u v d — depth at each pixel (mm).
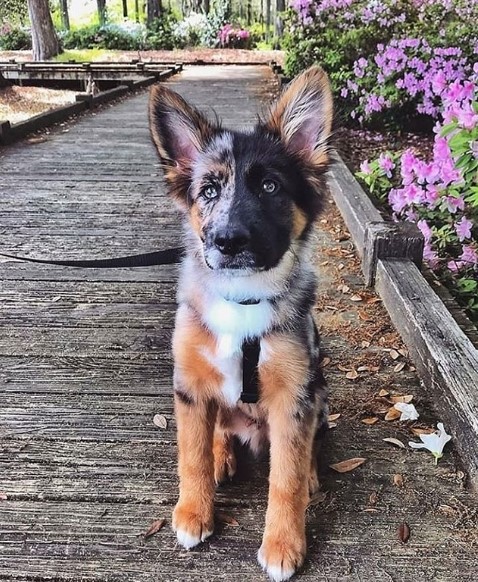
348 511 527
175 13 7867
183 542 491
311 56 2393
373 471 572
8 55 6098
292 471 495
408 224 953
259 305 508
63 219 1250
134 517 521
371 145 2051
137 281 980
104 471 572
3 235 1160
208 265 511
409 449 598
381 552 487
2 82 3830
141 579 465
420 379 707
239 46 7074
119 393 694
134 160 1707
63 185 1479
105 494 545
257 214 512
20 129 1943
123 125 2199
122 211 1300
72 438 617
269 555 471
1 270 1013
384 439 612
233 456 579
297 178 552
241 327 500
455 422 589
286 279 529
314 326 549
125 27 7121
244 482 567
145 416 653
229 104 2646
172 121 569
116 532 506
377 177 1325
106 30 6918
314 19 2375
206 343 508
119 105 2656
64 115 2287
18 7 7492
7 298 920
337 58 2256
